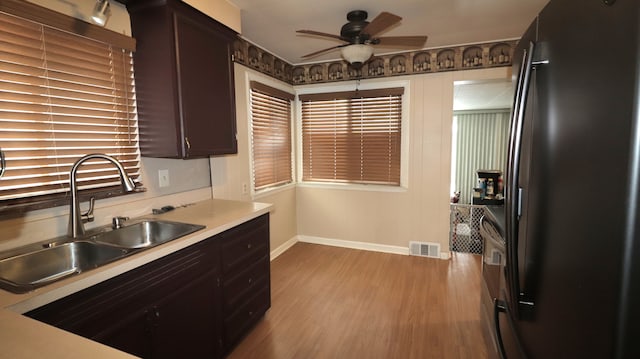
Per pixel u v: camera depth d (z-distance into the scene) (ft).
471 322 7.68
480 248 12.55
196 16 6.44
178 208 7.32
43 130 4.99
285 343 6.93
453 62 10.87
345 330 7.39
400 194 12.07
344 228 13.08
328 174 13.28
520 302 3.57
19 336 2.56
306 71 12.91
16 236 4.70
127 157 6.35
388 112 12.09
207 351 5.78
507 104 20.84
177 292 5.04
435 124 11.35
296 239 13.79
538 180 3.14
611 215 1.98
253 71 10.32
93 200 5.61
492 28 9.12
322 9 7.68
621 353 1.94
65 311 3.56
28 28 4.72
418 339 7.05
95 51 5.63
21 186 4.77
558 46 2.76
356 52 7.40
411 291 9.26
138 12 6.08
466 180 25.22
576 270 2.41
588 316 2.24
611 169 1.98
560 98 2.71
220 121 7.26
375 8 7.66
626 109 1.84
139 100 6.36
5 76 4.53
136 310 4.36
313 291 9.29
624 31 1.86
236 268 6.52
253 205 7.67
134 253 4.43
